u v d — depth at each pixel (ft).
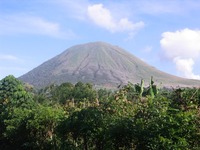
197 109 45.57
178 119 38.01
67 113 85.30
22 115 95.55
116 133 44.68
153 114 41.88
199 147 38.06
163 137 37.76
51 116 81.10
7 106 127.75
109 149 49.44
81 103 90.68
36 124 81.87
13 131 92.63
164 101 44.60
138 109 47.88
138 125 42.09
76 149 63.36
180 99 48.70
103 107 60.29
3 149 104.47
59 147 70.74
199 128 39.47
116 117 54.60
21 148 92.68
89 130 55.83
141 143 40.52
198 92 54.03
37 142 83.10
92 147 61.16
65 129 60.80
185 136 38.04
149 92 83.66
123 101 63.62
